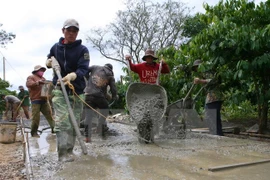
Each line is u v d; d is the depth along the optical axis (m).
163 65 5.90
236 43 5.79
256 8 6.16
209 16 6.75
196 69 6.99
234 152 4.53
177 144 5.25
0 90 16.12
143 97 5.50
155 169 3.51
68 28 4.11
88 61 4.26
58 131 3.99
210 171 3.43
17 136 7.95
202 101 7.73
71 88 4.00
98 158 4.10
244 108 9.80
